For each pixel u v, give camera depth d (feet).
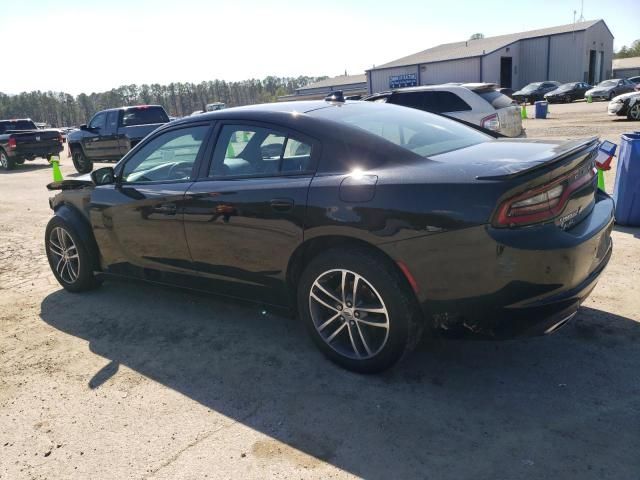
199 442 8.84
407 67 160.04
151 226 13.01
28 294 16.37
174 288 13.46
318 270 10.30
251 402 9.89
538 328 8.93
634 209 18.60
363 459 8.19
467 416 9.05
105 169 14.08
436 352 11.17
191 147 12.57
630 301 12.86
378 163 9.82
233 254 11.55
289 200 10.29
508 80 160.97
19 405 10.27
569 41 152.76
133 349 12.31
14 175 53.72
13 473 8.36
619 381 9.77
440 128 12.06
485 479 7.61
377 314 9.96
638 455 7.90
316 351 11.64
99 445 8.91
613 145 18.19
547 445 8.23
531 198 8.42
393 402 9.57
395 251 9.18
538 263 8.41
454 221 8.55
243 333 12.76
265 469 8.11
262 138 11.34
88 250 15.16
